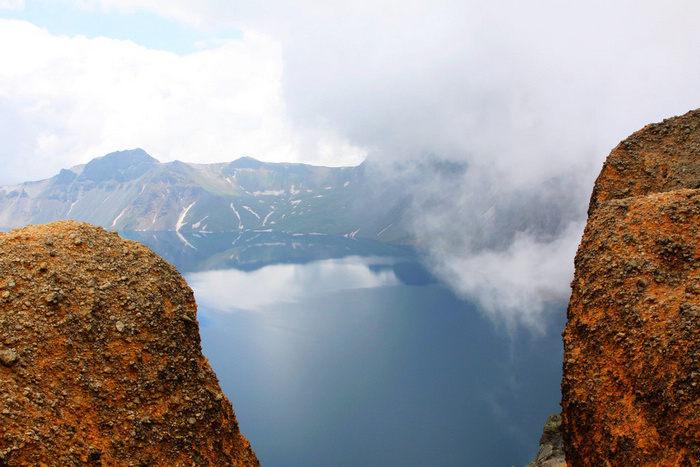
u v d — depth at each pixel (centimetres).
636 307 2369
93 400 1825
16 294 1908
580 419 2438
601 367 2420
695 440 1859
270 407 15325
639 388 2170
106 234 2528
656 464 1970
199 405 2225
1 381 1622
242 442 2450
